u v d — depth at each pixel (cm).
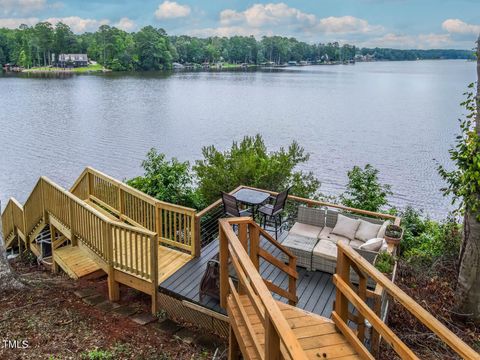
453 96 7312
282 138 3656
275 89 8138
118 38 12025
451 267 750
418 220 1078
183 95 6812
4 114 4459
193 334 551
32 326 553
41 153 2933
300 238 705
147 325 576
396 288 277
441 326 233
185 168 1147
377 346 475
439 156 2995
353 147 3288
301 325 373
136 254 611
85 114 4666
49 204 852
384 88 8869
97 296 673
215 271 554
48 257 976
